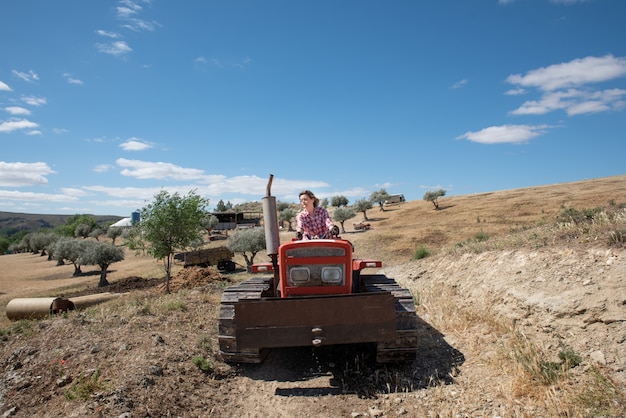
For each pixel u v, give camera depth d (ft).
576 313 15.39
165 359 16.70
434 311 23.77
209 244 164.76
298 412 13.79
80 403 13.17
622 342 13.17
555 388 12.76
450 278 28.91
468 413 12.60
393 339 15.16
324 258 16.71
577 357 13.69
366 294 15.21
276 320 15.26
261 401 14.73
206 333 21.11
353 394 14.83
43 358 17.39
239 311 15.39
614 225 20.59
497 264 23.79
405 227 154.30
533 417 11.75
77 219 340.18
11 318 33.58
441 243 116.16
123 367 15.71
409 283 34.88
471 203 199.41
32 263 188.34
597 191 166.09
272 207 17.98
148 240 53.47
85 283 103.81
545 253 20.57
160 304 28.07
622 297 14.43
